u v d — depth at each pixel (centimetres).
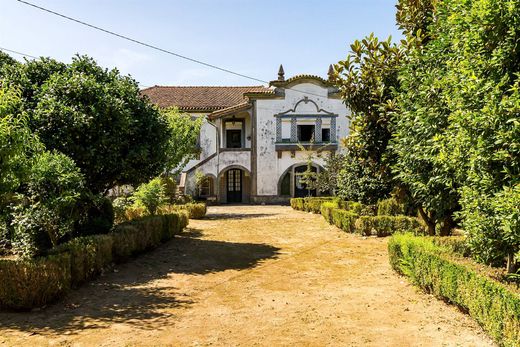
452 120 700
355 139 1030
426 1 977
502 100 543
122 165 1185
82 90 1117
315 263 1101
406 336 602
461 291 655
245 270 1031
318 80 3222
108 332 625
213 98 3597
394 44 993
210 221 2052
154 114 1337
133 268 1046
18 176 791
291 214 2419
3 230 1061
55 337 605
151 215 1386
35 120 1059
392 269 1004
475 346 561
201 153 3375
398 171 959
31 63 1210
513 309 500
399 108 941
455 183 805
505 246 618
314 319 678
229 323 664
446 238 901
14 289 712
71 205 1000
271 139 3228
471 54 629
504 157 564
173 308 741
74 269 849
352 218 1612
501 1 577
